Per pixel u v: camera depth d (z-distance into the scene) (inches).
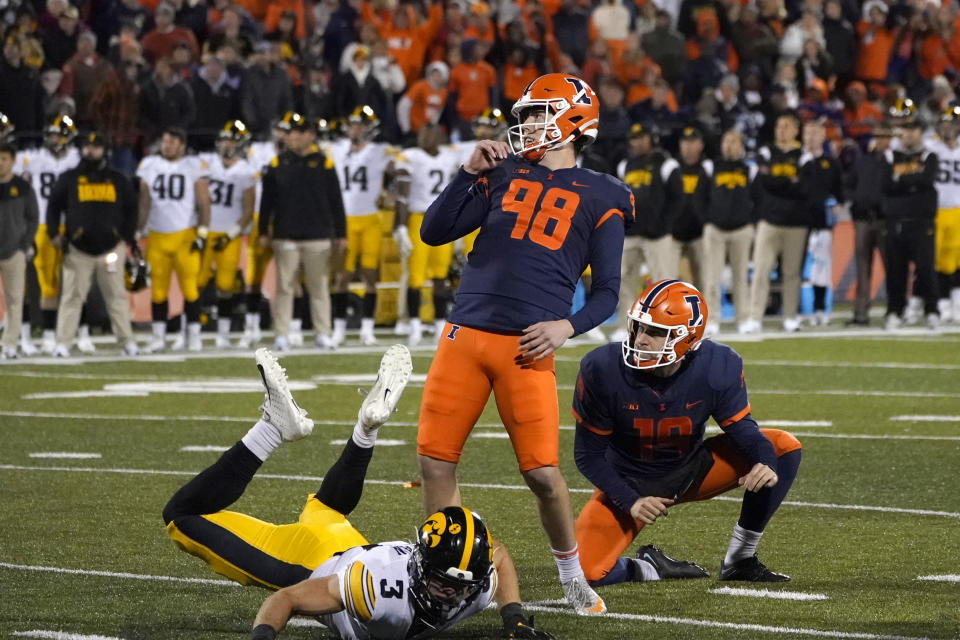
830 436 1392.7
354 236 2283.5
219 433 1409.9
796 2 3454.7
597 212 746.8
